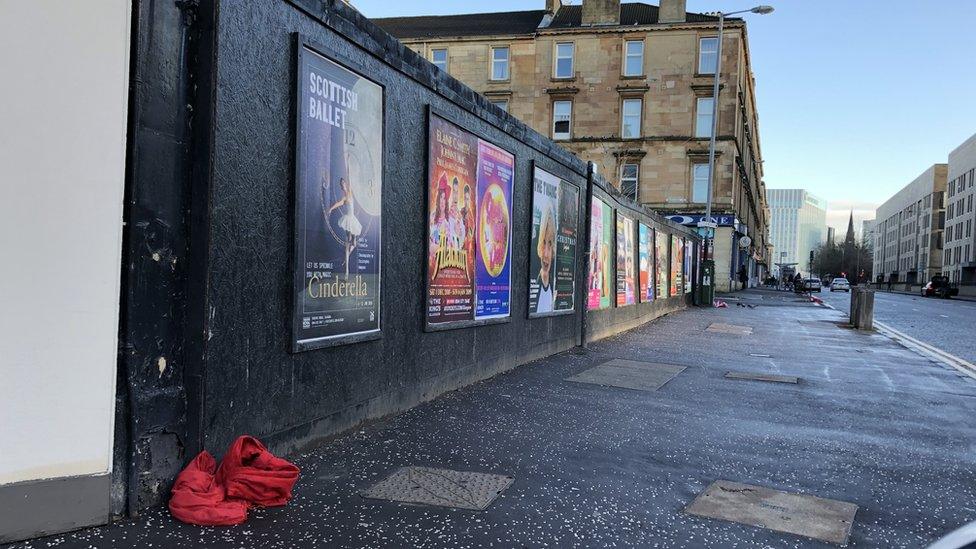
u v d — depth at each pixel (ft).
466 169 23.61
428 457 15.70
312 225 15.14
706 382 27.73
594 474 14.97
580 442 17.62
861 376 30.78
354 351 17.28
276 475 12.11
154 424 11.67
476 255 24.71
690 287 86.07
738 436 18.93
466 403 21.67
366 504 12.56
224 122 12.50
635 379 27.68
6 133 10.00
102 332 10.85
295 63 14.47
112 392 10.98
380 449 16.15
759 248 300.40
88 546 10.23
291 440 14.89
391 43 18.40
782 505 13.29
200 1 12.19
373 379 18.25
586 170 38.37
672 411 21.94
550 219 32.63
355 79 16.76
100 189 10.77
